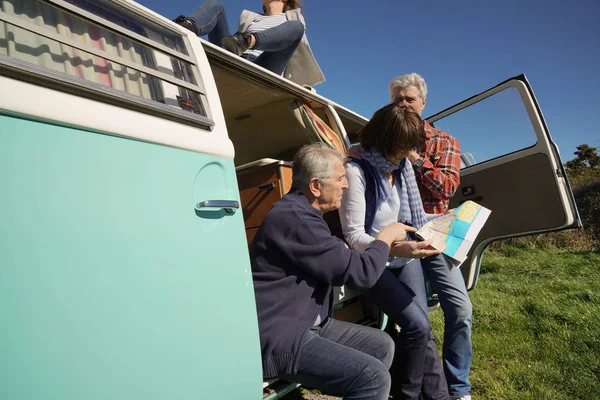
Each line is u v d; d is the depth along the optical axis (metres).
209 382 1.30
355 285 1.77
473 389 2.88
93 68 1.24
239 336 1.41
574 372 3.02
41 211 1.02
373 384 1.60
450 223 2.27
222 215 1.45
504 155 3.67
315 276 1.73
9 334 0.94
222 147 1.50
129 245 1.17
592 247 9.31
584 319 4.03
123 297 1.13
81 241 1.08
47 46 1.16
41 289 1.00
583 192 10.76
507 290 5.71
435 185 2.65
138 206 1.21
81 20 1.26
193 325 1.28
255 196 2.38
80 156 1.12
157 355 1.18
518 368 3.13
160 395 1.18
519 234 3.61
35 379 0.97
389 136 2.06
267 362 1.62
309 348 1.66
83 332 1.05
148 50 1.43
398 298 2.11
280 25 2.78
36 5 1.17
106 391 1.07
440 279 2.55
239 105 2.77
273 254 1.75
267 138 3.30
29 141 1.04
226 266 1.41
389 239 1.95
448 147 2.77
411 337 2.08
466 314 2.49
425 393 2.32
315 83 3.45
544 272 6.81
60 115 1.09
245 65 2.16
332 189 1.84
